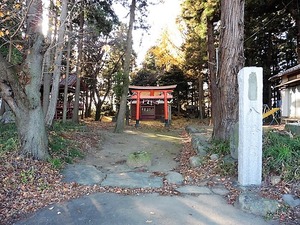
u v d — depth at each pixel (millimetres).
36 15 4906
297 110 10203
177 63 18078
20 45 5742
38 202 3539
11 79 4824
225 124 6078
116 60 18875
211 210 3322
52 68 8359
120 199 3695
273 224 2957
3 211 3232
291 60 17641
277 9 11000
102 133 10703
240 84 4055
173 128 14117
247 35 12500
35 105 5043
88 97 22438
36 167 4578
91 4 10898
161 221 3018
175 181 4508
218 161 5172
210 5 9508
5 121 8961
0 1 4828
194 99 23000
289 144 4578
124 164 6133
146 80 22641
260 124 3955
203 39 14508
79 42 12141
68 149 6406
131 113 19281
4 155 4711
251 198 3424
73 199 3686
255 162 3955
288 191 3637
